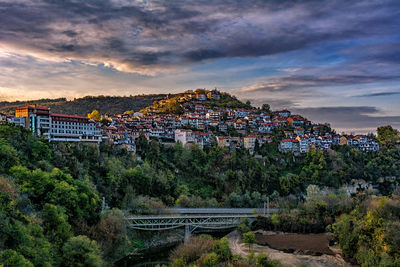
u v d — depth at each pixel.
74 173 123.94
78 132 167.62
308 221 133.62
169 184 157.25
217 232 131.88
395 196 139.62
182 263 89.00
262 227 133.50
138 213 122.62
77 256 77.31
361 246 101.62
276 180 188.62
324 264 100.31
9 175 94.44
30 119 155.12
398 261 89.50
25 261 61.88
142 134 196.00
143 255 105.69
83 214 98.12
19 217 76.06
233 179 181.38
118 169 145.88
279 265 92.50
